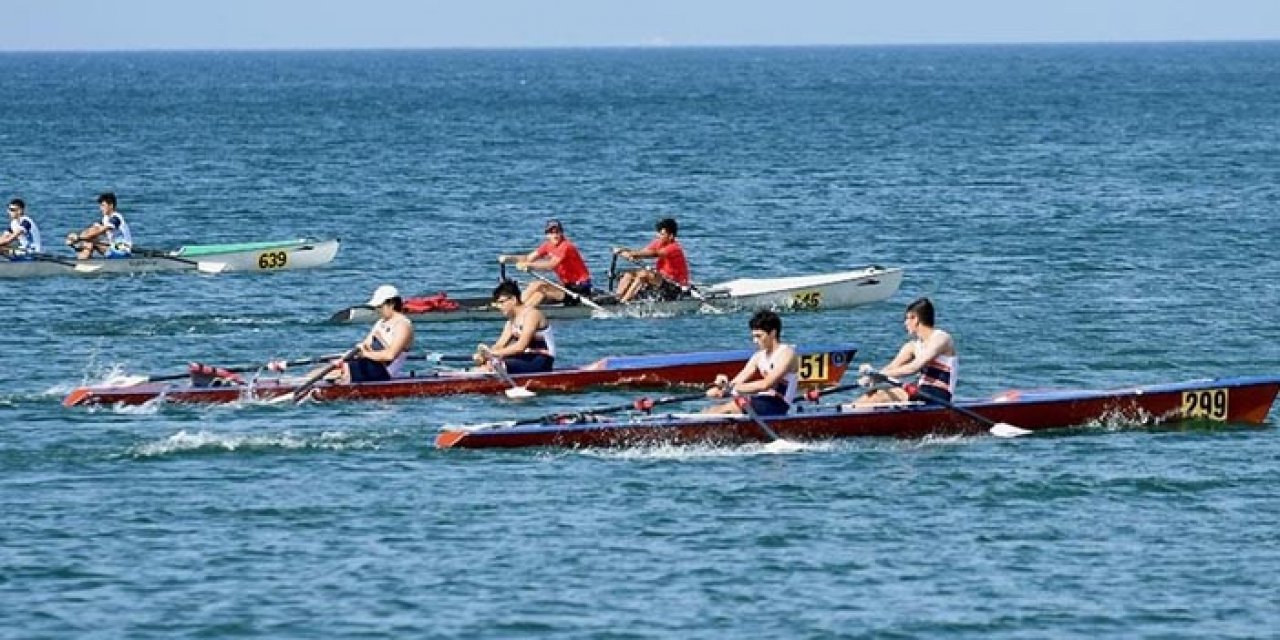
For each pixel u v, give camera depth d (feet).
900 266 337.93
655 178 552.00
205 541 151.84
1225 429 196.24
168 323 272.72
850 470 176.76
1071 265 332.80
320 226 420.36
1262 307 279.90
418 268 343.87
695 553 148.77
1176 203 453.58
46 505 162.50
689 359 222.48
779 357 189.47
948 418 192.34
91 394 205.67
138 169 594.24
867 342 257.34
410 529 155.43
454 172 578.66
